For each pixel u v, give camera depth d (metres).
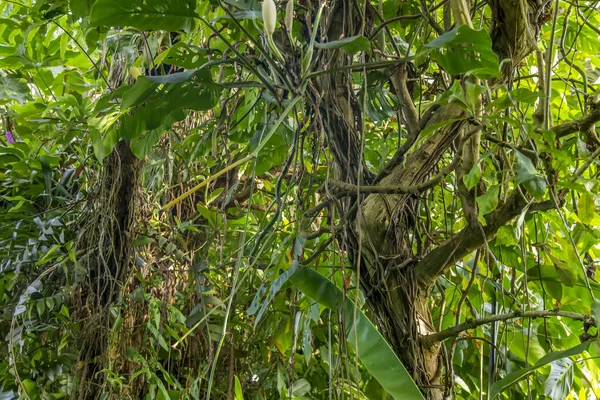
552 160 0.84
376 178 1.04
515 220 0.88
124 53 1.37
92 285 1.37
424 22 1.22
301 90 0.87
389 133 1.69
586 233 1.12
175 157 1.53
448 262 1.00
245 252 1.52
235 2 0.96
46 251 1.43
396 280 1.02
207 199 1.38
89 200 1.44
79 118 1.56
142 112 1.08
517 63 0.96
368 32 1.09
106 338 1.30
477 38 0.80
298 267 1.04
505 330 1.15
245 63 0.96
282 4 1.05
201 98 1.04
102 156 1.08
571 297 1.19
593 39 1.46
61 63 1.78
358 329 0.94
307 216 1.05
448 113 1.00
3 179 1.75
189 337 1.47
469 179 0.84
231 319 1.48
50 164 1.74
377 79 1.24
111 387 1.24
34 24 1.41
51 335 1.44
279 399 1.61
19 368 1.39
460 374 1.54
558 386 1.22
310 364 1.64
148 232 1.40
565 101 1.46
